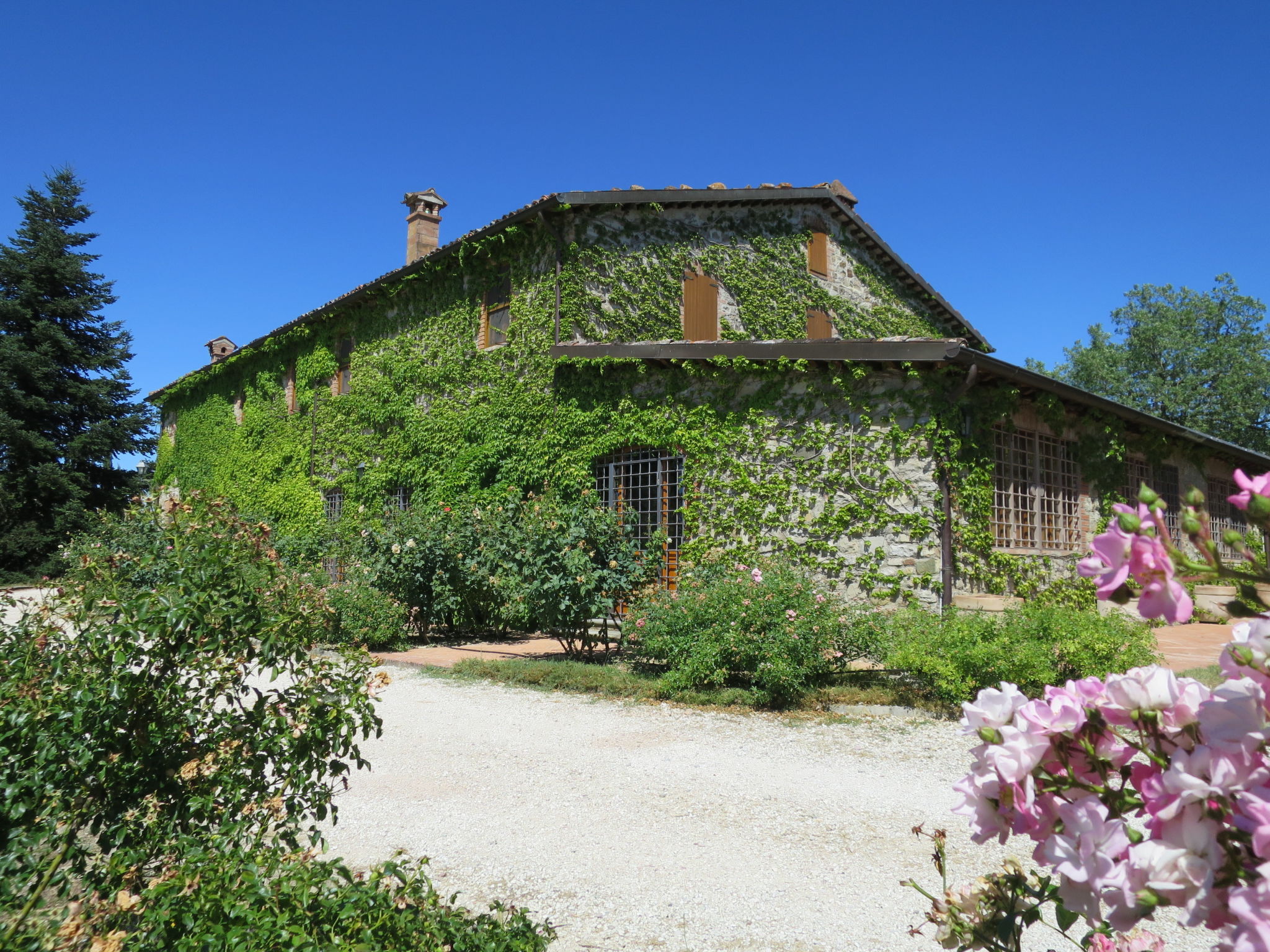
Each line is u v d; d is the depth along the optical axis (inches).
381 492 666.2
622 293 543.5
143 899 82.9
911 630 297.0
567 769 209.3
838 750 227.6
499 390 557.3
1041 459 467.8
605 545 389.1
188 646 110.0
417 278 627.8
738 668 305.9
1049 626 265.9
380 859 151.1
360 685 122.0
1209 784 35.7
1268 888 32.1
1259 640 35.9
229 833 96.4
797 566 404.5
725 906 131.9
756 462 434.0
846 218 679.1
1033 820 43.1
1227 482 680.4
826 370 418.6
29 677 107.3
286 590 128.1
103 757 104.7
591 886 139.4
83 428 1105.4
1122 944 56.2
